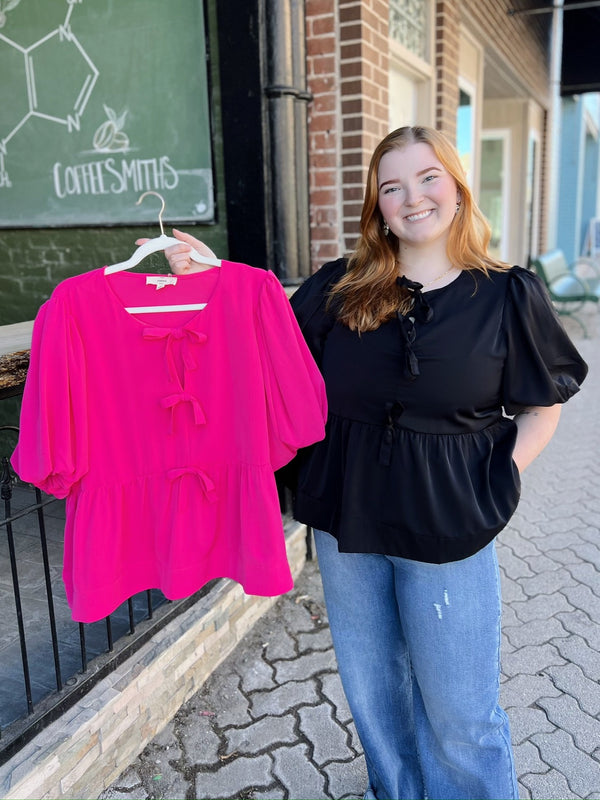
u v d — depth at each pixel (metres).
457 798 1.86
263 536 1.79
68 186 3.70
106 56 3.42
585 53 9.89
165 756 2.32
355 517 1.66
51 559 3.21
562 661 2.76
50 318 1.65
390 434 1.62
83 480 1.77
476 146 7.13
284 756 2.32
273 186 3.25
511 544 3.76
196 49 3.20
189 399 1.75
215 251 3.42
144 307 1.74
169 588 1.83
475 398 1.59
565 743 2.34
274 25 3.07
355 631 1.84
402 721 1.97
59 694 2.08
